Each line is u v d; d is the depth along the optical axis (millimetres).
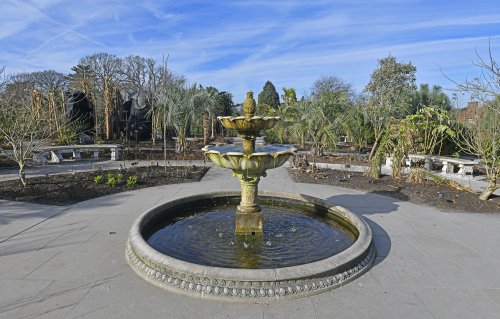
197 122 17047
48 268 4039
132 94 27734
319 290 3559
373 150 15219
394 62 25047
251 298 3367
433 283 3857
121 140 20250
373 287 3742
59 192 7836
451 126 13016
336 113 13836
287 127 15047
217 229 5598
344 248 4871
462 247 4984
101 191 8102
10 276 3824
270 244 4969
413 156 12773
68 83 32344
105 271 3984
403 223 6125
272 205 7336
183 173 10805
